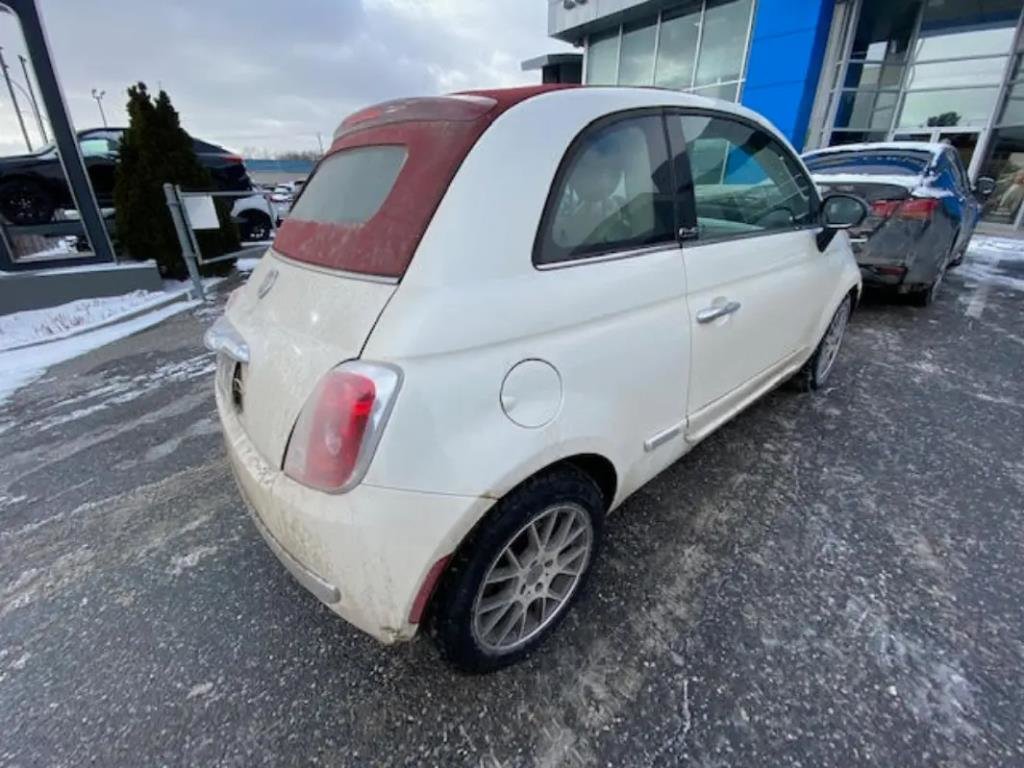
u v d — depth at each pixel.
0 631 1.74
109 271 6.30
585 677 1.53
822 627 1.67
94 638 1.71
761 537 2.07
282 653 1.64
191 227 6.20
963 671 1.51
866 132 10.89
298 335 1.33
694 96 1.94
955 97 10.27
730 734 1.36
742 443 2.74
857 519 2.16
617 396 1.57
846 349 4.07
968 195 6.12
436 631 1.39
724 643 1.62
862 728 1.37
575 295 1.42
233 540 2.16
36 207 7.61
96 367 4.20
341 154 1.71
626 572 1.91
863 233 4.55
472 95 1.47
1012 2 9.31
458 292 1.22
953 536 2.05
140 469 2.71
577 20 13.84
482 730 1.40
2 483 2.60
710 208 1.96
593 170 1.50
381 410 1.14
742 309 2.08
